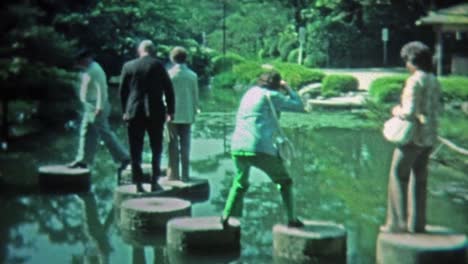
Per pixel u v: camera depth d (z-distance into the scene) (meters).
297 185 10.88
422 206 6.65
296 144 14.92
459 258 6.29
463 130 16.75
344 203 9.70
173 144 9.75
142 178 9.05
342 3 44.38
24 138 14.81
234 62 36.16
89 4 29.88
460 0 42.50
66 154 13.05
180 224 7.44
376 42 44.72
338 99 23.59
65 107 16.66
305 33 45.81
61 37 17.77
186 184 9.56
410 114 6.26
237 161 7.11
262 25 53.00
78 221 8.48
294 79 27.70
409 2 44.12
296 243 6.95
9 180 10.66
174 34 34.91
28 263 6.89
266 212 9.03
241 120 7.08
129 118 8.86
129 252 7.26
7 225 8.30
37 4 25.78
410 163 6.54
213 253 7.21
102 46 30.62
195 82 9.66
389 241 6.40
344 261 6.94
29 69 15.02
